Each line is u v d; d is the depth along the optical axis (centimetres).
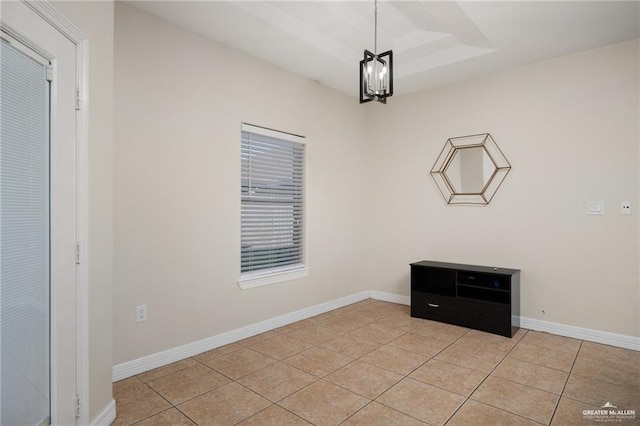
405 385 232
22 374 134
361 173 464
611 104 308
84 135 167
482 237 377
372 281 469
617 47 306
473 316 345
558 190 332
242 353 287
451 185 398
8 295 127
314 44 311
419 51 348
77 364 163
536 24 277
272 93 348
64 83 155
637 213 296
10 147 127
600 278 311
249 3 256
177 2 246
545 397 217
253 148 338
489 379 241
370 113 471
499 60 341
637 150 296
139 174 252
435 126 412
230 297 311
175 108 273
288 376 245
